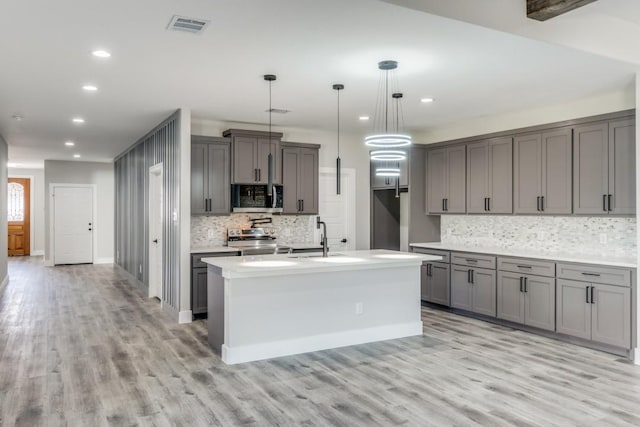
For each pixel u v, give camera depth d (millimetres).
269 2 2758
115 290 7891
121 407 3180
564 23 3264
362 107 5551
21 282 8711
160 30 3162
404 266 4969
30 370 3912
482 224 6348
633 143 4395
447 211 6453
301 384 3602
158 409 3148
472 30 3188
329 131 7258
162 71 4078
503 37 3316
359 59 3783
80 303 6777
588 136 4766
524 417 3020
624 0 3219
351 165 7559
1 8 2805
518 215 5578
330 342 4543
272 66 3953
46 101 5164
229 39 3332
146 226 7477
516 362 4113
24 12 2865
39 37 3271
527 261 5055
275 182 6473
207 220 6457
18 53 3596
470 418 3006
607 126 4602
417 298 5062
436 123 6559
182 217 5656
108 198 11875
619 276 4238
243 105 5430
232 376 3773
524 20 3035
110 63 3850
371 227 7590
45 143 8367
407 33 3242
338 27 3137
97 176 11750
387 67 3953
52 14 2895
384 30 3189
